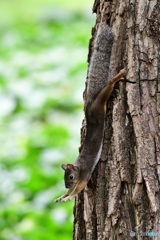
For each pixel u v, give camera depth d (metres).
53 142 17.72
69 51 24.06
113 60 7.84
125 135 7.67
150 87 7.69
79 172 7.49
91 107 7.61
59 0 34.75
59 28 28.75
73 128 18.66
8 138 18.55
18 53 25.00
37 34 27.41
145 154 7.55
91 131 7.61
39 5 34.72
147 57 7.73
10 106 20.27
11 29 31.14
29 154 17.31
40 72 22.38
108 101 7.80
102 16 8.04
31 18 33.03
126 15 7.86
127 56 7.78
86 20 30.48
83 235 7.98
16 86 21.20
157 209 7.45
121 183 7.61
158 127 7.62
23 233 13.62
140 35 7.77
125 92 7.73
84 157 7.57
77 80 21.56
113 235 7.61
